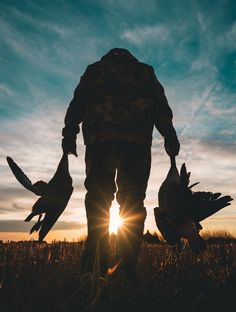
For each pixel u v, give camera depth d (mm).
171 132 2211
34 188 2018
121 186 2098
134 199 2066
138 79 2139
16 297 1243
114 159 2033
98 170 2023
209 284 1796
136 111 2070
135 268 1961
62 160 2141
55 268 1729
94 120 2047
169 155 2240
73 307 1296
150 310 1353
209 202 1844
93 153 2047
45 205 1973
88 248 1925
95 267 1457
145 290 1493
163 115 2215
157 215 2018
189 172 1922
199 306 1440
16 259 2133
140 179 2086
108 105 2041
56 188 2023
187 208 1848
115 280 1608
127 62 2150
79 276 1597
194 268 2166
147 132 2113
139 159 2074
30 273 1554
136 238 1999
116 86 2078
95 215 1975
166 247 3385
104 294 1411
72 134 2168
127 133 2027
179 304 1434
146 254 2500
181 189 1871
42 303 1233
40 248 2680
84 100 2158
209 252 2854
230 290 1650
